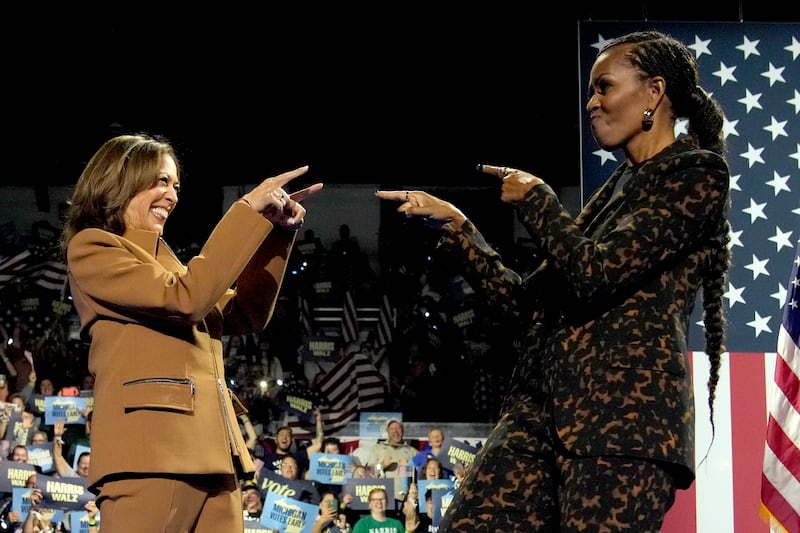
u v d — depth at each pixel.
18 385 10.48
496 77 11.15
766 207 6.18
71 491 8.80
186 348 3.01
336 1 10.49
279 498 8.77
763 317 6.04
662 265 2.68
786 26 6.34
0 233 11.26
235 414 3.23
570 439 2.62
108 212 3.12
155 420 2.88
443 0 10.45
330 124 11.50
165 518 2.86
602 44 6.28
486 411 10.45
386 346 10.71
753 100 6.29
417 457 9.48
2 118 11.27
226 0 10.51
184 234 11.38
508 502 2.85
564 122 11.32
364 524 8.74
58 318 10.87
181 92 11.27
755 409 5.92
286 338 10.55
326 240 11.54
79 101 11.26
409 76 11.22
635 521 2.53
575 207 11.38
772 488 5.61
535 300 3.02
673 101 2.89
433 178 11.60
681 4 9.01
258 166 11.56
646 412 2.57
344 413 10.26
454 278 11.02
